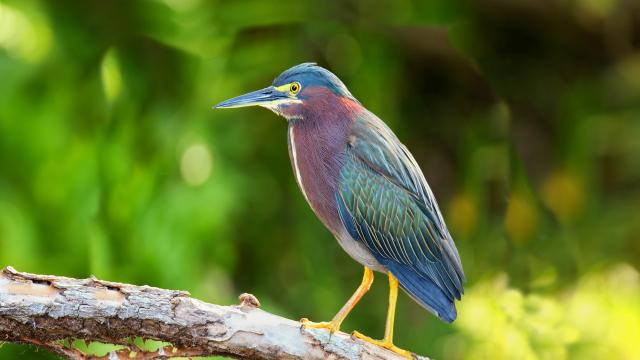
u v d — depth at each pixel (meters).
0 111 10.19
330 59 12.59
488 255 13.37
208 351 6.48
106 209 10.75
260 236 12.63
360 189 8.19
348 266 12.94
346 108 8.34
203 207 10.78
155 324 6.30
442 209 13.67
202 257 11.18
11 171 10.34
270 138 12.44
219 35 11.51
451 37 12.83
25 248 10.15
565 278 13.52
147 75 11.20
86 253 10.54
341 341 6.78
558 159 14.16
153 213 10.73
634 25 13.98
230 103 8.31
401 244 8.30
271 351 6.54
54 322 6.21
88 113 10.78
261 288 12.65
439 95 13.83
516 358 12.57
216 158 11.07
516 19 13.87
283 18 11.84
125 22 11.15
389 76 12.56
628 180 14.50
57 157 10.40
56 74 10.60
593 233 13.87
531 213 13.62
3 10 10.49
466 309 12.88
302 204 12.52
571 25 13.95
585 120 14.13
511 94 14.22
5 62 10.37
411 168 8.48
